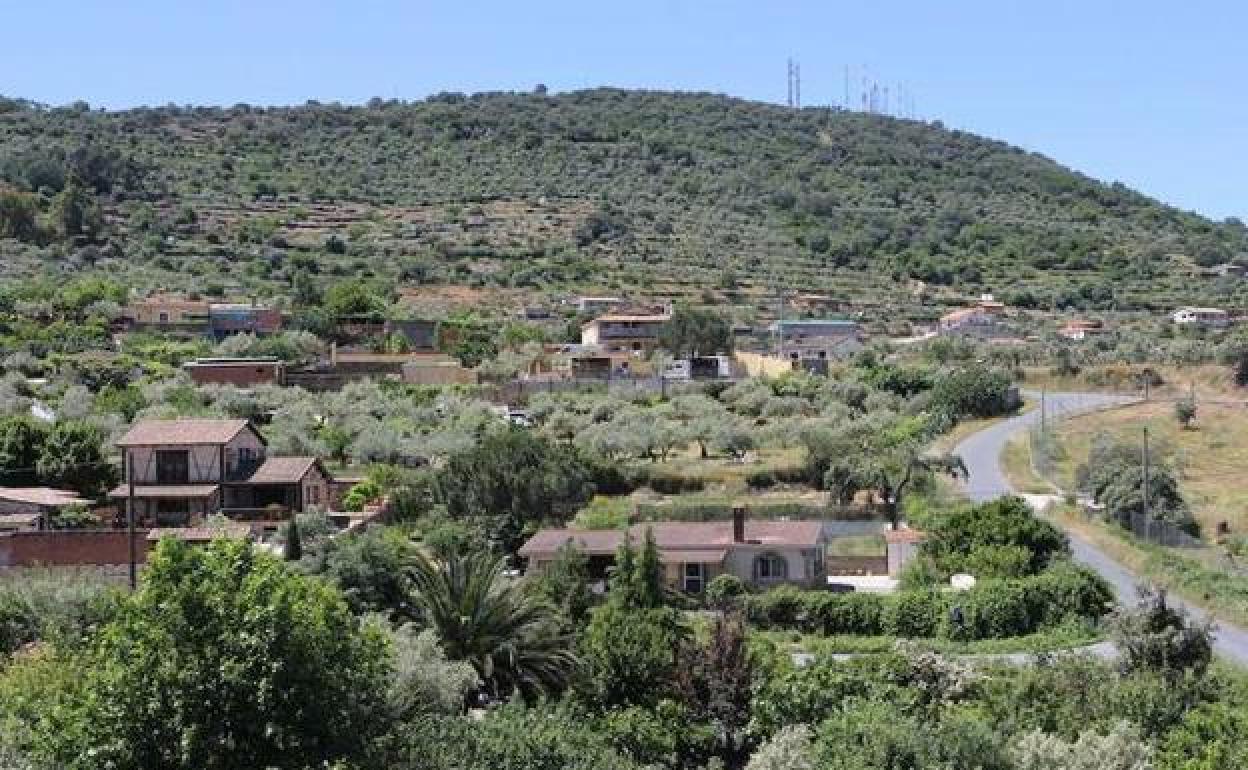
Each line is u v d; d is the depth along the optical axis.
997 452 109.38
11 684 32.84
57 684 32.22
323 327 156.75
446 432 104.69
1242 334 162.88
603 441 104.44
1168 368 146.12
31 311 149.00
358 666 31.05
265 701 28.94
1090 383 143.00
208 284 184.00
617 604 51.09
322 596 31.34
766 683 44.62
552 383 131.75
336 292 168.00
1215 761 36.97
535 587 56.25
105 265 192.75
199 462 83.31
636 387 132.12
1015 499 78.56
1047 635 61.53
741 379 137.50
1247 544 78.88
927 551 76.00
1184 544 79.62
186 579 29.53
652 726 43.22
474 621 46.56
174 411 104.94
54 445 84.75
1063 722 41.22
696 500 92.38
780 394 129.88
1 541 62.38
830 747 36.66
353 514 82.19
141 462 83.38
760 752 36.94
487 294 195.75
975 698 45.62
